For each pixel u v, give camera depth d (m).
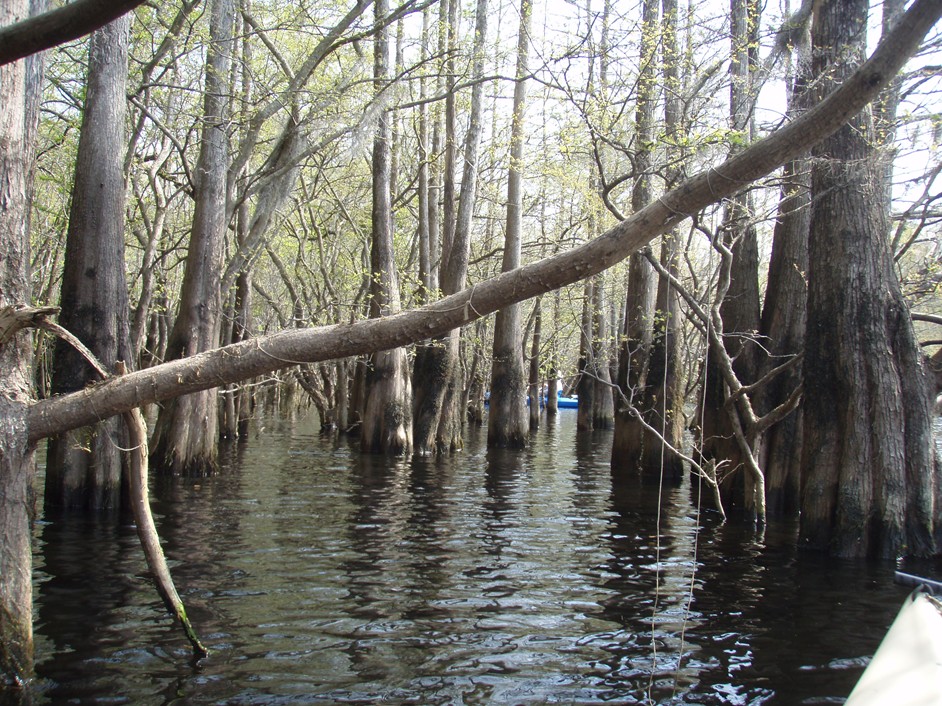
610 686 5.72
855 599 7.95
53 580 7.93
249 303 24.27
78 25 3.46
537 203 30.17
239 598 7.52
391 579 8.38
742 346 13.09
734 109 12.27
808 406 10.23
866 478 9.70
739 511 13.09
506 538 10.66
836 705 5.45
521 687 5.68
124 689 5.38
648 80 11.34
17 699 5.16
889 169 11.28
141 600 7.35
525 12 14.94
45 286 25.84
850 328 9.84
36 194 18.30
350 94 15.98
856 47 10.08
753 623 7.16
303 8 15.35
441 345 21.28
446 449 21.98
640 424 18.17
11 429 5.18
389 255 20.28
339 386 27.52
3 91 5.19
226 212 16.19
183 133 20.55
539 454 22.44
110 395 5.25
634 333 18.42
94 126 11.41
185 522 11.13
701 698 5.55
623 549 10.13
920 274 12.51
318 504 13.01
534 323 35.72
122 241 11.71
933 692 3.20
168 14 17.12
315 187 27.05
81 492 11.60
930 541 9.62
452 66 17.59
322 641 6.45
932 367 9.89
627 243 4.80
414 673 5.86
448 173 22.98
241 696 5.36
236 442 23.53
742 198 12.84
